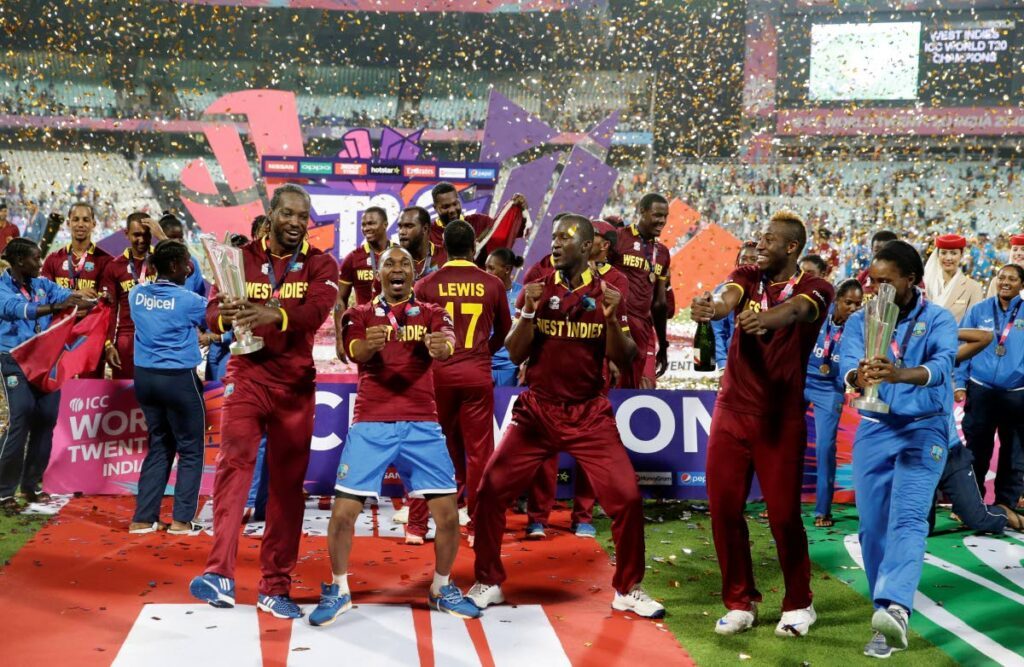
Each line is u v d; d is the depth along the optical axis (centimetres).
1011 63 3027
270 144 2370
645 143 3127
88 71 3058
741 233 2691
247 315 437
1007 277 682
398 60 3275
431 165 1368
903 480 426
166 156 3066
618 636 439
